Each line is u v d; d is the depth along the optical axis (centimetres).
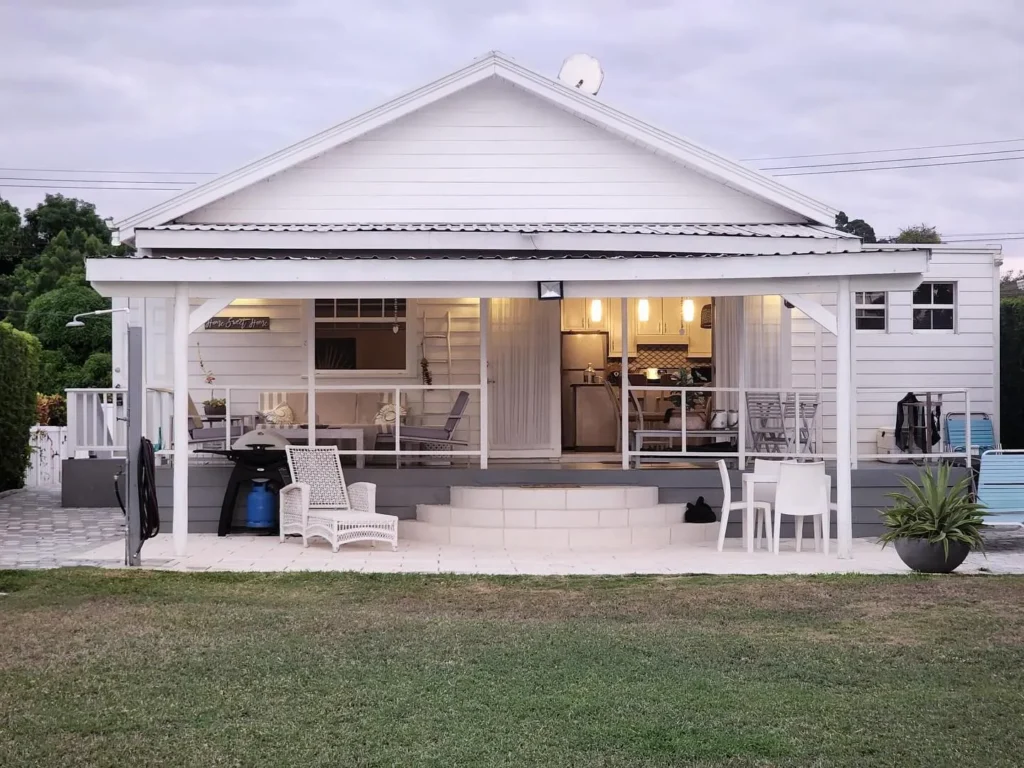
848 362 1179
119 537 1365
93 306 3384
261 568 1105
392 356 1675
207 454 1510
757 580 1034
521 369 1662
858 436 1756
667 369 1908
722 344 1634
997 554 1241
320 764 540
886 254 1141
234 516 1403
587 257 1264
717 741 575
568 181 1587
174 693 657
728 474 1370
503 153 1583
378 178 1574
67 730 589
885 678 696
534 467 1477
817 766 540
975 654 756
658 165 1586
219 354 1652
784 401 1497
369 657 741
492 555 1216
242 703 636
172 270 1158
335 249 1434
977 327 1783
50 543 1308
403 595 966
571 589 995
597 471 1402
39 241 4447
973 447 1603
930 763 546
